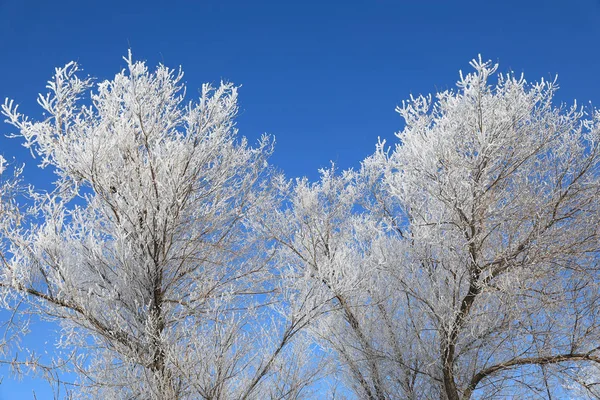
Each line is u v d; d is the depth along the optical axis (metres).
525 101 5.61
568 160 6.02
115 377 4.89
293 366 5.38
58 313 4.83
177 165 5.17
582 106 6.25
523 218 5.90
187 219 5.56
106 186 5.07
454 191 5.56
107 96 5.06
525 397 6.32
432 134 5.73
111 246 5.40
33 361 4.43
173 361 4.67
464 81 5.56
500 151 5.62
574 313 5.88
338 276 6.01
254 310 5.54
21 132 4.56
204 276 5.71
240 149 6.05
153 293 5.20
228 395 5.06
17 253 4.69
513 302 5.84
